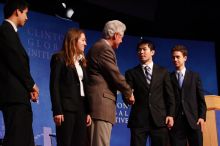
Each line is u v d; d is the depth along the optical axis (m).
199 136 4.97
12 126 3.46
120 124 7.58
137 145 4.63
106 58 3.99
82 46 4.00
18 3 3.70
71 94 3.83
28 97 3.56
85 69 4.03
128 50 8.10
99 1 7.96
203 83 8.39
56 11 7.69
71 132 3.79
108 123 3.94
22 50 3.53
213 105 5.65
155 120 4.65
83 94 3.96
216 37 8.92
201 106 5.08
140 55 4.91
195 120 4.99
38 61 6.98
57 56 3.94
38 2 7.68
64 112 3.80
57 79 3.83
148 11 8.52
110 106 3.96
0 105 3.53
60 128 3.80
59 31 7.36
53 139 6.85
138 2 8.43
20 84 3.52
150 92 4.75
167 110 4.78
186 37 8.96
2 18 6.72
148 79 4.82
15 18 3.69
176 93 5.09
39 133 6.74
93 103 3.94
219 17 8.89
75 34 3.98
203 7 8.84
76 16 8.17
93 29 8.40
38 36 7.05
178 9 8.83
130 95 4.01
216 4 8.84
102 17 8.41
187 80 5.13
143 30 8.82
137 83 4.81
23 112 3.50
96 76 4.01
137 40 8.19
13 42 3.48
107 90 3.98
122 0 8.26
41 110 6.86
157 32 8.88
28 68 3.58
